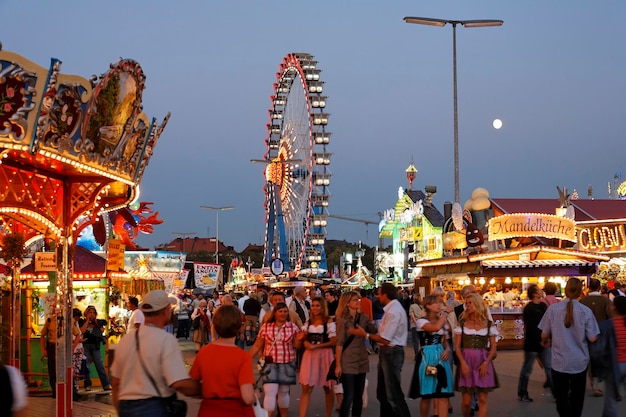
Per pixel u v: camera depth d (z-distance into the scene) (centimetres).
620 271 3200
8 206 1253
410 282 6562
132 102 1291
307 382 1202
